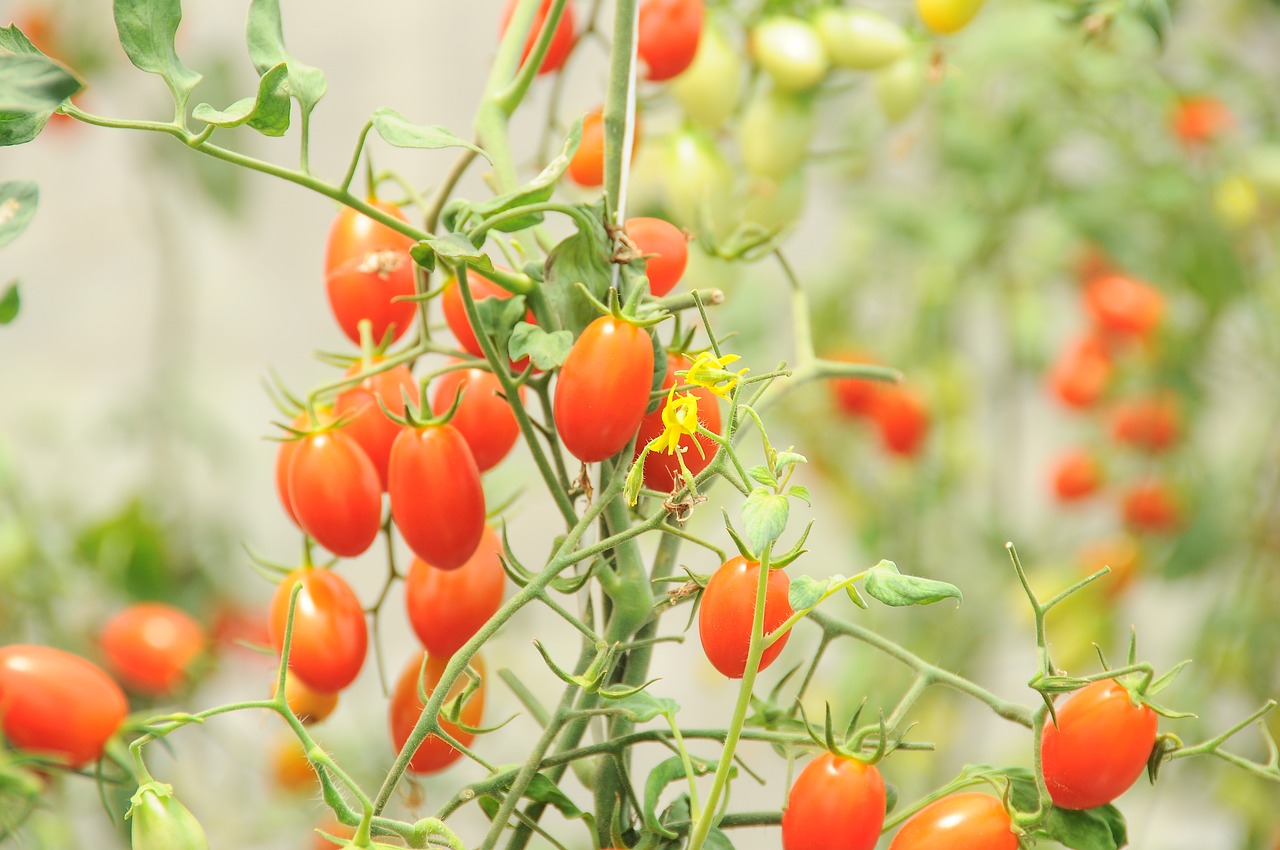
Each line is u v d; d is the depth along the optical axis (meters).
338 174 2.28
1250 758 1.67
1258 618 1.69
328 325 2.40
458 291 0.93
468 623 0.94
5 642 1.37
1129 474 1.88
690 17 1.03
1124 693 0.89
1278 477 1.73
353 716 1.67
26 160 2.28
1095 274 1.85
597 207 0.90
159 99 1.67
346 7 2.23
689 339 0.91
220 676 1.42
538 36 1.01
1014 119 1.79
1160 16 1.04
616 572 0.91
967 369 1.99
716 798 0.86
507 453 0.96
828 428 1.87
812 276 1.96
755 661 0.85
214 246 2.31
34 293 2.32
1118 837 0.90
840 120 1.83
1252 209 1.76
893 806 0.93
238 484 1.84
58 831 1.10
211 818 1.39
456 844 0.87
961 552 1.85
